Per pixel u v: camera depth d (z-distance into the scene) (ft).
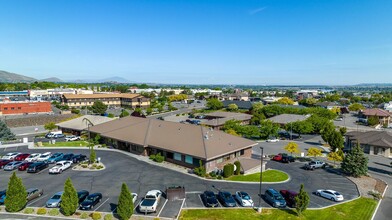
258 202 119.03
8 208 103.45
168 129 194.80
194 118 395.75
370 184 145.79
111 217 99.50
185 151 160.97
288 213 108.88
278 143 253.85
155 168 162.20
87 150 204.85
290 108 402.11
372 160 200.13
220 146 166.91
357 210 113.29
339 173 164.45
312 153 186.39
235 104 486.38
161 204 114.11
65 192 101.14
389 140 217.97
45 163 162.40
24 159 178.29
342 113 511.40
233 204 112.57
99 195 115.75
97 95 543.80
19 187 104.78
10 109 367.86
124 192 96.73
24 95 632.38
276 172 162.71
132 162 173.47
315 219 104.78
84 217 101.50
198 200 118.73
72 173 152.76
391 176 162.81
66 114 377.71
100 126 236.84
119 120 240.32
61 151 202.18
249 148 187.83
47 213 104.17
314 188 138.21
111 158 182.60
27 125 328.08
